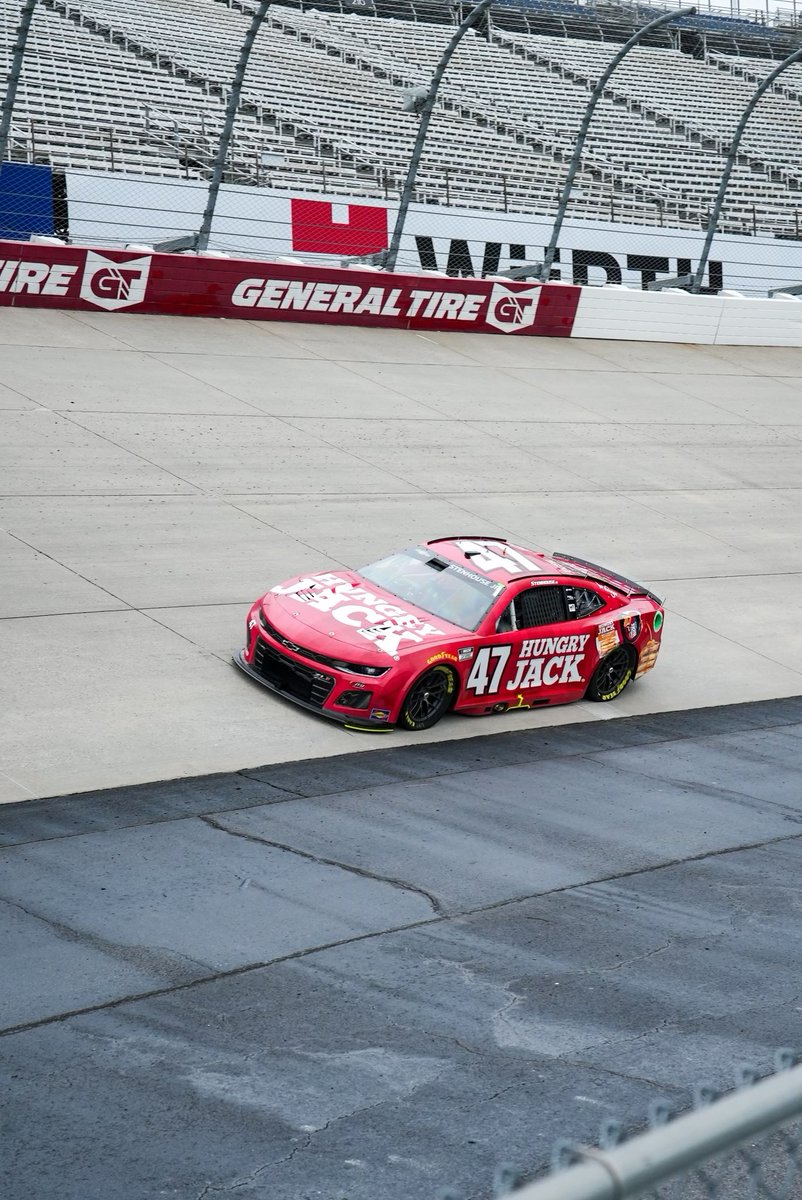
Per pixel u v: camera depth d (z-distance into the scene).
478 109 88.44
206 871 16.38
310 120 77.69
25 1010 12.50
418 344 56.69
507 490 40.53
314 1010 13.16
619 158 88.62
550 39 104.75
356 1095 11.59
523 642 24.61
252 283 53.94
